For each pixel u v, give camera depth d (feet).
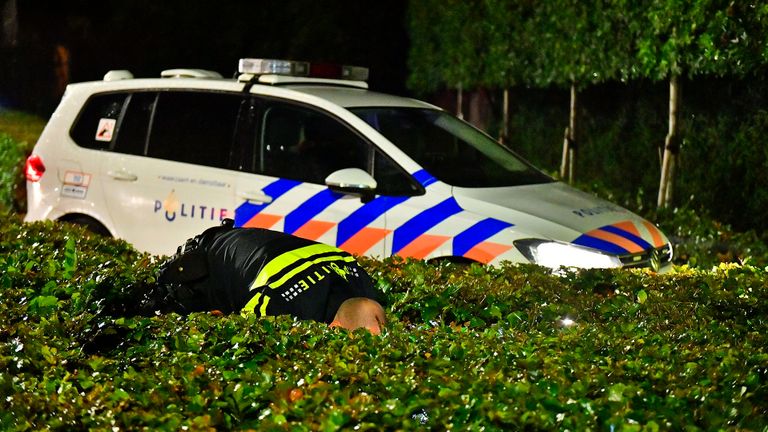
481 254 34.71
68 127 42.88
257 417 18.49
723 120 51.98
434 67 75.25
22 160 64.85
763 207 49.88
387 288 27.63
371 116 38.47
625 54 53.57
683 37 48.60
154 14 89.25
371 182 36.42
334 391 18.12
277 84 40.04
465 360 20.12
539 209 35.88
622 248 34.60
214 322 22.31
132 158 41.09
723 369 19.54
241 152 39.22
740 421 17.62
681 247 47.37
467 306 26.68
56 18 93.09
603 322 25.53
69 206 42.11
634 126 58.80
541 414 16.90
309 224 37.29
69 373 20.01
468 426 16.76
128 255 32.81
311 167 38.06
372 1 84.64
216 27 87.66
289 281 23.04
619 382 18.86
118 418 18.02
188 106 40.78
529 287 27.73
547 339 21.68
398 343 20.97
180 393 19.12
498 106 72.28
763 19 44.62
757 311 26.35
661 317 25.20
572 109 60.54
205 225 39.22
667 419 17.03
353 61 84.48
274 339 21.27
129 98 41.96
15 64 94.84
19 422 17.97
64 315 23.36
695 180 53.62
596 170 61.93
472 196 36.01
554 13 59.11
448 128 39.78
